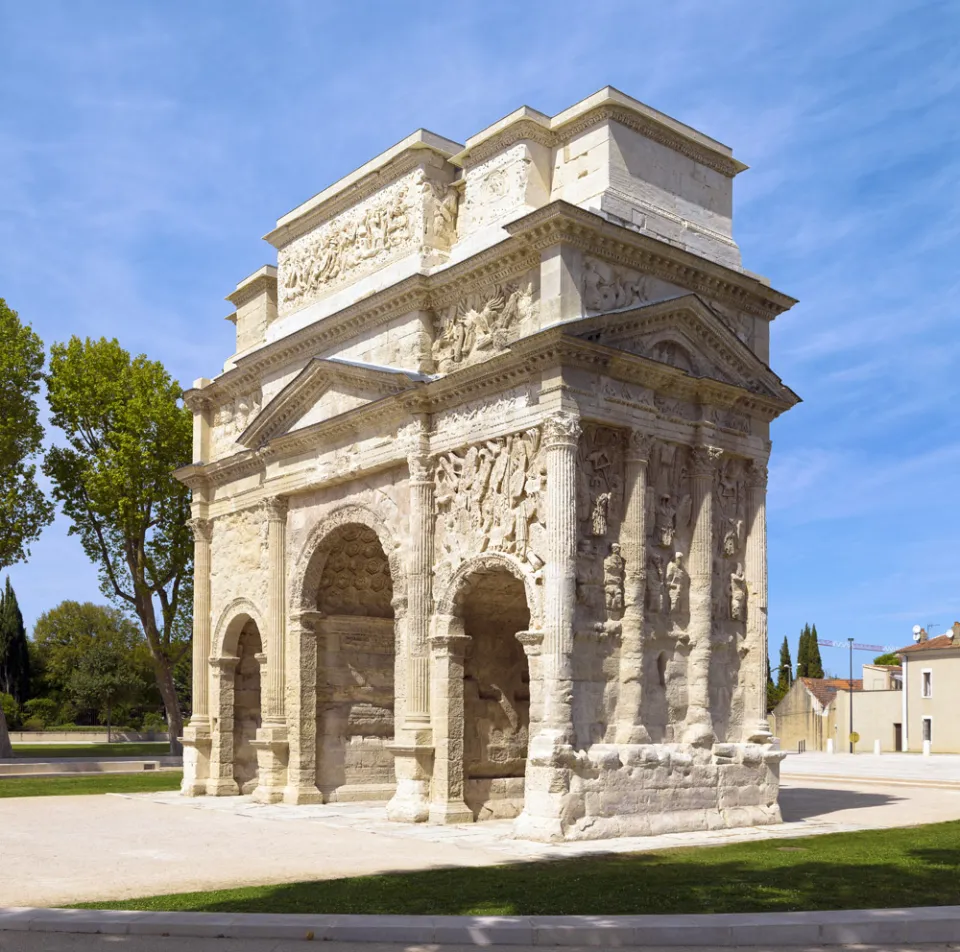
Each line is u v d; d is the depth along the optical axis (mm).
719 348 33344
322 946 15781
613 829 28297
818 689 113000
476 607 33938
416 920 16578
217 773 42781
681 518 32094
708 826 30594
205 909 18203
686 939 15883
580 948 15719
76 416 63812
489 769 33938
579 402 29312
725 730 32438
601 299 30531
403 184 36500
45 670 123312
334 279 39531
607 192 31297
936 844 26984
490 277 32438
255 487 42781
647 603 30688
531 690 28797
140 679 113188
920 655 98188
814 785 51875
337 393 37344
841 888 19734
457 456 32656
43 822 32750
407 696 32781
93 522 64875
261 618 41438
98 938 16234
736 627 33375
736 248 35125
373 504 35844
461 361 33281
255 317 45656
